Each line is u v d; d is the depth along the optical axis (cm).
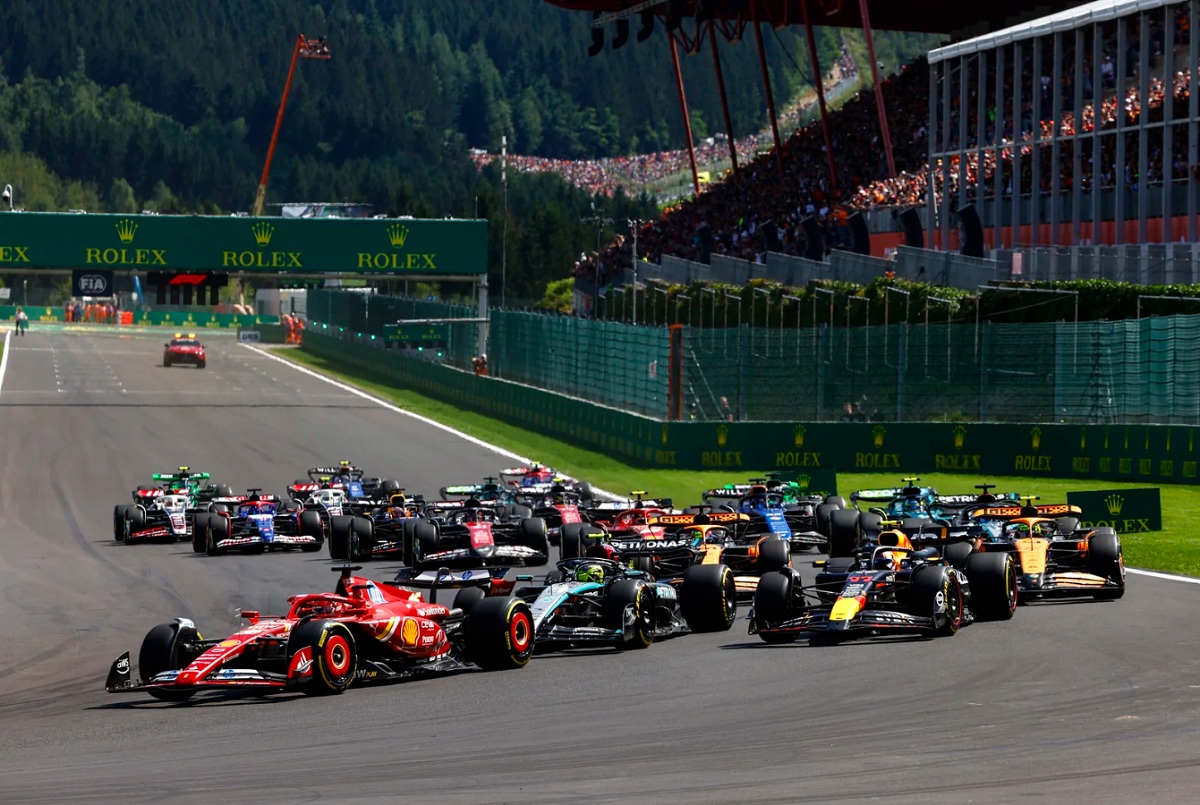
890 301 17962
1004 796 3722
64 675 6769
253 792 4006
